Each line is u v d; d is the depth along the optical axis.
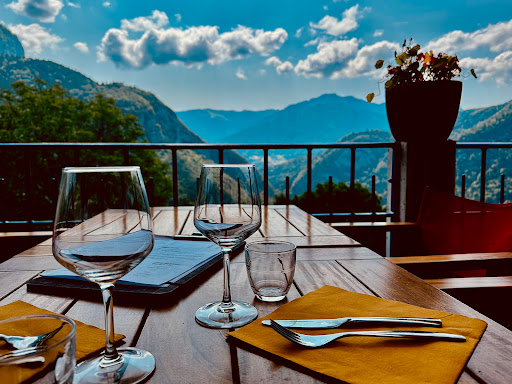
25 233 1.71
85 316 0.68
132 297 0.74
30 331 0.43
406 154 2.47
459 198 1.65
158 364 0.52
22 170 17.73
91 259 0.49
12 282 0.86
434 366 0.49
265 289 0.74
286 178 2.44
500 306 0.99
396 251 1.95
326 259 1.01
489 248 1.59
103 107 23.75
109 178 0.53
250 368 0.51
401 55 2.31
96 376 0.48
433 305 0.71
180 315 0.68
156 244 1.10
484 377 0.48
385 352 0.53
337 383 0.47
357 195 11.26
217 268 0.94
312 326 0.61
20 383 0.33
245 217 0.71
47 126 21.73
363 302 0.71
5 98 21.86
